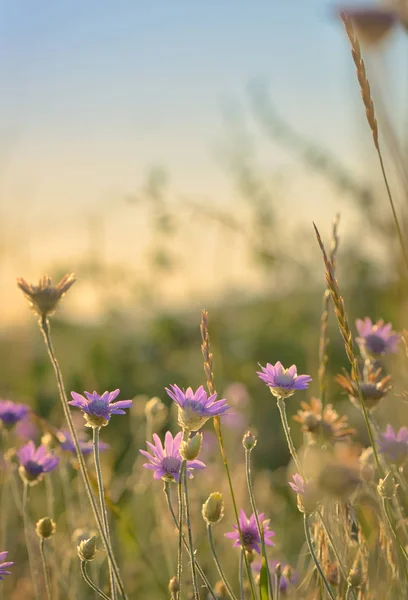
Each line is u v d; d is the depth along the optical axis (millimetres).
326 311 1017
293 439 1927
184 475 854
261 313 2543
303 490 849
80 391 2307
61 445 1098
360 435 1295
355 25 826
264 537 922
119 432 1947
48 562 1094
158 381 2416
